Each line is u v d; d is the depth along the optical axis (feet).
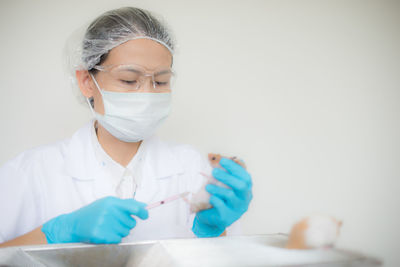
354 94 6.91
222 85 6.46
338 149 6.97
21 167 4.23
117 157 4.24
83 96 4.55
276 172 6.79
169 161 4.64
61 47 5.90
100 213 2.99
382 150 7.00
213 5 6.38
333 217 2.27
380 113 6.95
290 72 6.71
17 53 5.79
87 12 5.97
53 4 5.88
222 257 1.98
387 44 6.81
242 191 3.24
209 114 6.44
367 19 6.76
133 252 2.23
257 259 1.95
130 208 3.07
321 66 6.76
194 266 1.87
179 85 6.28
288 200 6.86
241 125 6.59
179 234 4.36
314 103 6.84
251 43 6.54
